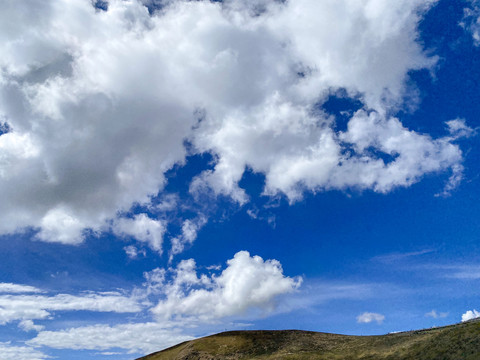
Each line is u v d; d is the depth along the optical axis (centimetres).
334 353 7144
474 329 5494
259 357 7969
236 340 9375
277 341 8894
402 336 6994
